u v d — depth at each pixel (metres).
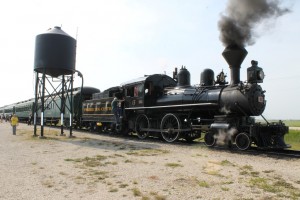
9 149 10.94
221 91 11.70
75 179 6.20
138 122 16.27
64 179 6.20
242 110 10.72
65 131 21.83
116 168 7.31
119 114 16.91
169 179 6.18
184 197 4.94
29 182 5.95
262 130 10.48
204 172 6.86
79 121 24.16
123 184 5.77
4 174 6.65
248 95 10.52
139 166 7.56
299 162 8.16
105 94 19.50
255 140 10.48
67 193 5.20
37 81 16.95
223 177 6.37
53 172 6.87
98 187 5.59
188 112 13.28
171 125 13.90
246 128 10.47
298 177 6.38
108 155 9.40
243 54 11.16
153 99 15.51
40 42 16.34
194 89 13.20
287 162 8.15
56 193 5.19
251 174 6.67
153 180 6.11
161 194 5.11
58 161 8.32
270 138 10.50
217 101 11.60
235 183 5.85
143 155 9.41
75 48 17.38
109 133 19.27
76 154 9.65
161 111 14.70
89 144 12.66
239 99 10.73
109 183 5.86
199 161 8.30
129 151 10.37
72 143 13.07
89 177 6.37
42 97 16.00
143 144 12.68
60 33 16.56
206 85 13.08
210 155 9.43
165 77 16.33
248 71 10.85
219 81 12.45
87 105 22.34
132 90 16.62
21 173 6.76
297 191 5.27
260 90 11.12
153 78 15.70
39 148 11.23
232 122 10.91
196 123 13.09
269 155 9.45
